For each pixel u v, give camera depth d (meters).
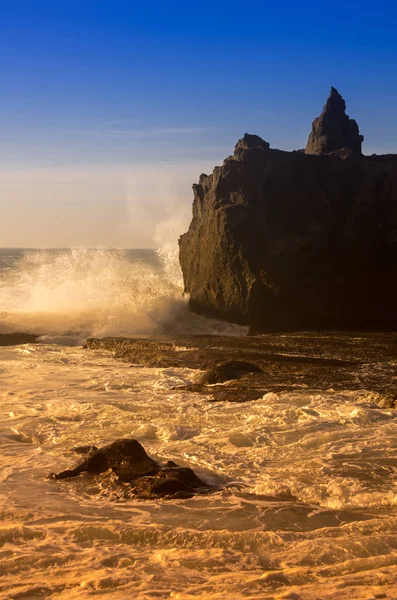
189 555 4.97
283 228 21.45
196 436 8.70
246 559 4.90
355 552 5.01
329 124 26.30
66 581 4.50
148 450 8.05
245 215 20.77
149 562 4.85
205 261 21.83
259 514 5.93
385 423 9.11
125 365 15.24
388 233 21.80
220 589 4.33
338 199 22.09
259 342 16.38
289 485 6.57
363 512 5.96
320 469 7.12
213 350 15.39
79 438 8.69
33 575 4.63
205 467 7.38
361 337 17.17
